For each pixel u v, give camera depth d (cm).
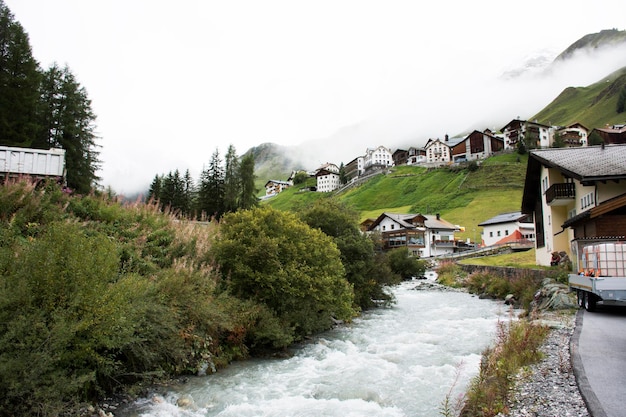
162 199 6812
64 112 4447
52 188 1487
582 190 2614
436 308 2566
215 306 1266
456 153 16225
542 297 2089
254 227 1589
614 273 1500
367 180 15912
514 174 11712
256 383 1101
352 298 2203
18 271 780
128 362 978
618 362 885
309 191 18888
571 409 657
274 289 1484
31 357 708
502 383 809
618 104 17862
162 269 1286
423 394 1013
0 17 3650
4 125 3316
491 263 4366
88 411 825
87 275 827
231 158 7412
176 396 984
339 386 1084
